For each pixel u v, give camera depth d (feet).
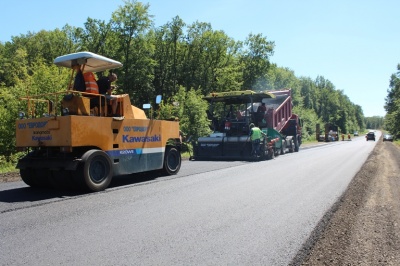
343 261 12.73
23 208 20.36
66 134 24.26
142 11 111.96
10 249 13.62
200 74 129.59
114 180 31.22
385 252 13.83
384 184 32.65
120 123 28.14
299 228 16.61
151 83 121.19
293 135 74.95
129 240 14.66
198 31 131.13
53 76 61.41
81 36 122.72
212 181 30.68
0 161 51.88
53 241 14.55
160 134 32.73
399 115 206.59
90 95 27.07
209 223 17.28
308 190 26.71
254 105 63.26
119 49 115.03
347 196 24.77
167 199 22.93
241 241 14.65
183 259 12.62
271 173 36.58
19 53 134.72
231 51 140.97
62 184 26.14
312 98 328.08
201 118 74.49
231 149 54.75
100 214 18.97
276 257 12.91
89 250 13.50
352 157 63.36
